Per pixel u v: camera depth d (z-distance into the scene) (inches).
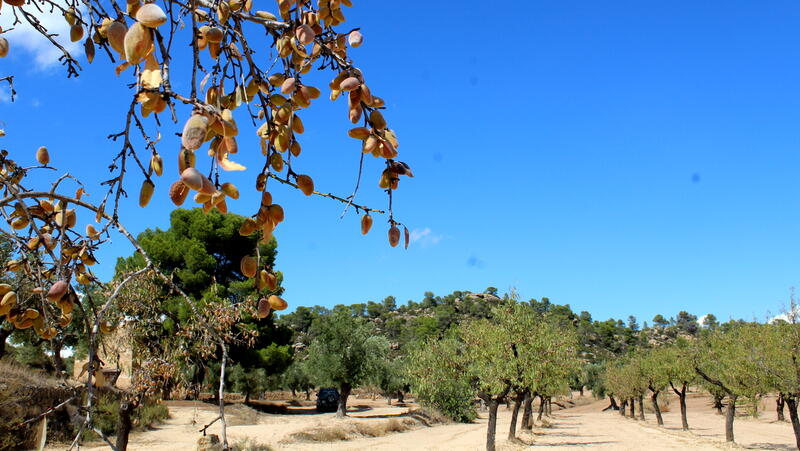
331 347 1445.6
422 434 1157.1
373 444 960.9
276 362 1385.3
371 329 1509.6
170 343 301.3
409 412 1467.8
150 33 51.3
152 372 299.9
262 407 1537.9
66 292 66.0
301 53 69.8
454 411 1491.1
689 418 2007.9
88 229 86.7
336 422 1132.5
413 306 6067.9
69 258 80.5
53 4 74.9
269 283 65.1
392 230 67.0
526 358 868.6
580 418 2015.3
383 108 66.1
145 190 60.5
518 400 1042.7
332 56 68.8
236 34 68.6
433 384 1053.8
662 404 2576.3
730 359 973.2
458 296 5753.0
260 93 69.2
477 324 999.6
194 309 74.7
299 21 70.7
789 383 838.5
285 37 70.1
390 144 64.9
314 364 1472.7
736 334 1057.5
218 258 1302.9
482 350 917.2
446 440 1040.8
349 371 1435.8
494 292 5664.4
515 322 914.1
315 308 4980.3
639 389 1812.3
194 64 63.7
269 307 65.1
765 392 890.7
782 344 859.4
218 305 298.0
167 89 53.0
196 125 49.6
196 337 296.7
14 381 565.0
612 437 1201.4
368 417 1450.5
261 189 65.4
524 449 927.0
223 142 57.4
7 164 83.6
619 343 4975.4
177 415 1085.8
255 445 797.2
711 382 1112.8
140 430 866.8
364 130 64.7
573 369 1067.9
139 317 277.1
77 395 60.5
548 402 2103.8
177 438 842.2
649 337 5570.9
